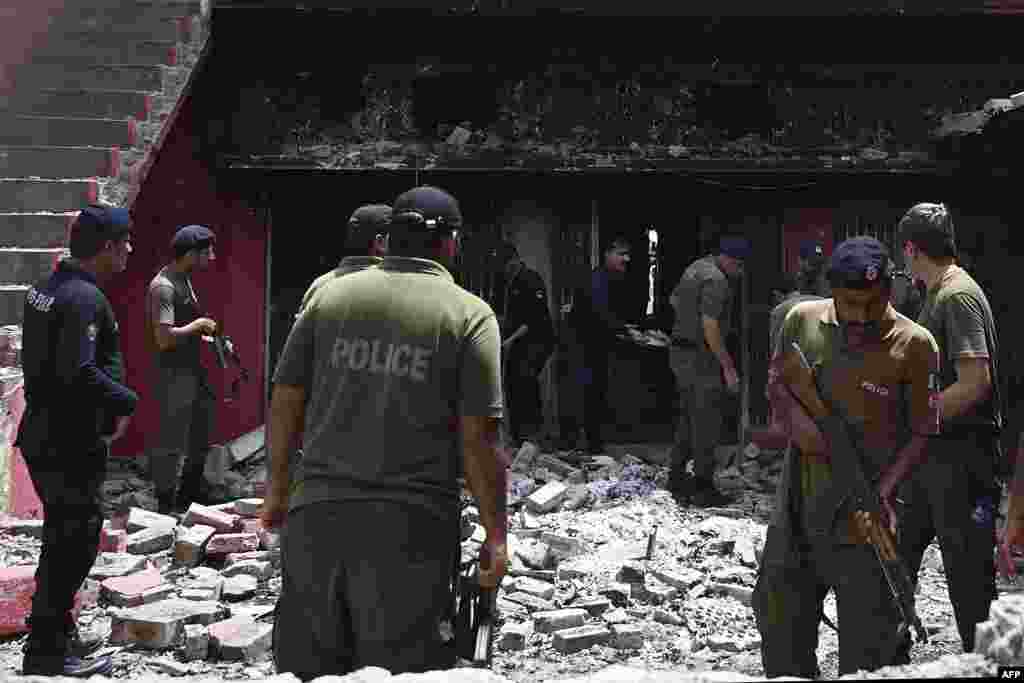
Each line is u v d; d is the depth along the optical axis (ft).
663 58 32.17
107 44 29.63
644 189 34.30
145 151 27.71
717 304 26.07
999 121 29.35
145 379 32.19
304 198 33.81
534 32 31.58
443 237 9.78
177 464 24.63
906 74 32.48
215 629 16.67
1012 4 29.94
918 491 14.53
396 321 9.22
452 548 9.27
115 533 21.08
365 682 6.72
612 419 35.29
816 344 10.85
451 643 9.30
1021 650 6.86
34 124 27.04
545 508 25.16
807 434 10.81
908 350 10.64
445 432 9.25
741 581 20.07
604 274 32.42
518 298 31.94
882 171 32.27
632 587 19.39
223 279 33.17
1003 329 33.19
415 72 31.89
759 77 32.30
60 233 24.49
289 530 9.20
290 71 31.86
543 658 16.51
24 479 21.68
